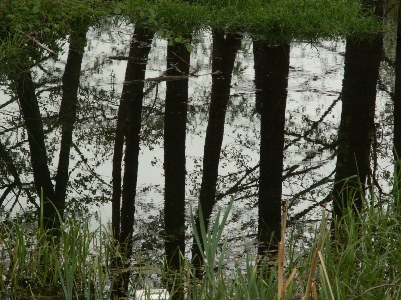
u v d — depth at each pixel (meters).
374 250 9.48
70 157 14.83
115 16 22.95
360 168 14.62
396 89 17.42
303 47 22.67
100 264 8.98
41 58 19.83
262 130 16.59
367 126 17.25
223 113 17.62
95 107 17.75
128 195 12.88
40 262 9.49
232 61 21.06
